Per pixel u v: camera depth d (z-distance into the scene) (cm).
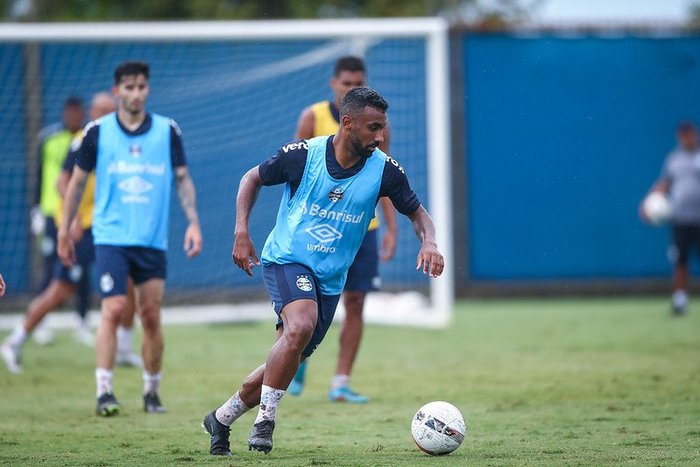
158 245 2752
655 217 5550
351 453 2086
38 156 4388
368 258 2950
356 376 3509
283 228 2009
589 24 6519
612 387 3138
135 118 2795
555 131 6538
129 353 3875
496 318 5578
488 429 2408
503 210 6538
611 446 2139
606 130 6562
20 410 2841
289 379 1941
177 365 3891
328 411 2758
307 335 1923
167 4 8081
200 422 2577
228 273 5988
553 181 6550
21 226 5709
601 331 4850
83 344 4741
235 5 8175
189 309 5872
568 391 3073
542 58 6506
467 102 6481
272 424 1947
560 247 6581
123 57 5862
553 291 6619
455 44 6462
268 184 2006
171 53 5912
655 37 6562
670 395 2955
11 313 5778
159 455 2078
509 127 6506
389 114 6016
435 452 2023
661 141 6594
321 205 1980
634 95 6562
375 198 1998
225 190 5953
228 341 4759
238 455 2066
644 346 4247
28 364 4012
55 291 3788
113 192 2745
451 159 6494
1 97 5622
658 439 2233
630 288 6669
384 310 5434
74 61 5800
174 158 2831
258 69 5988
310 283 1973
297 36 5131
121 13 8162
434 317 5253
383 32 5181
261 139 5984
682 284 5566
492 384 3262
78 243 3797
